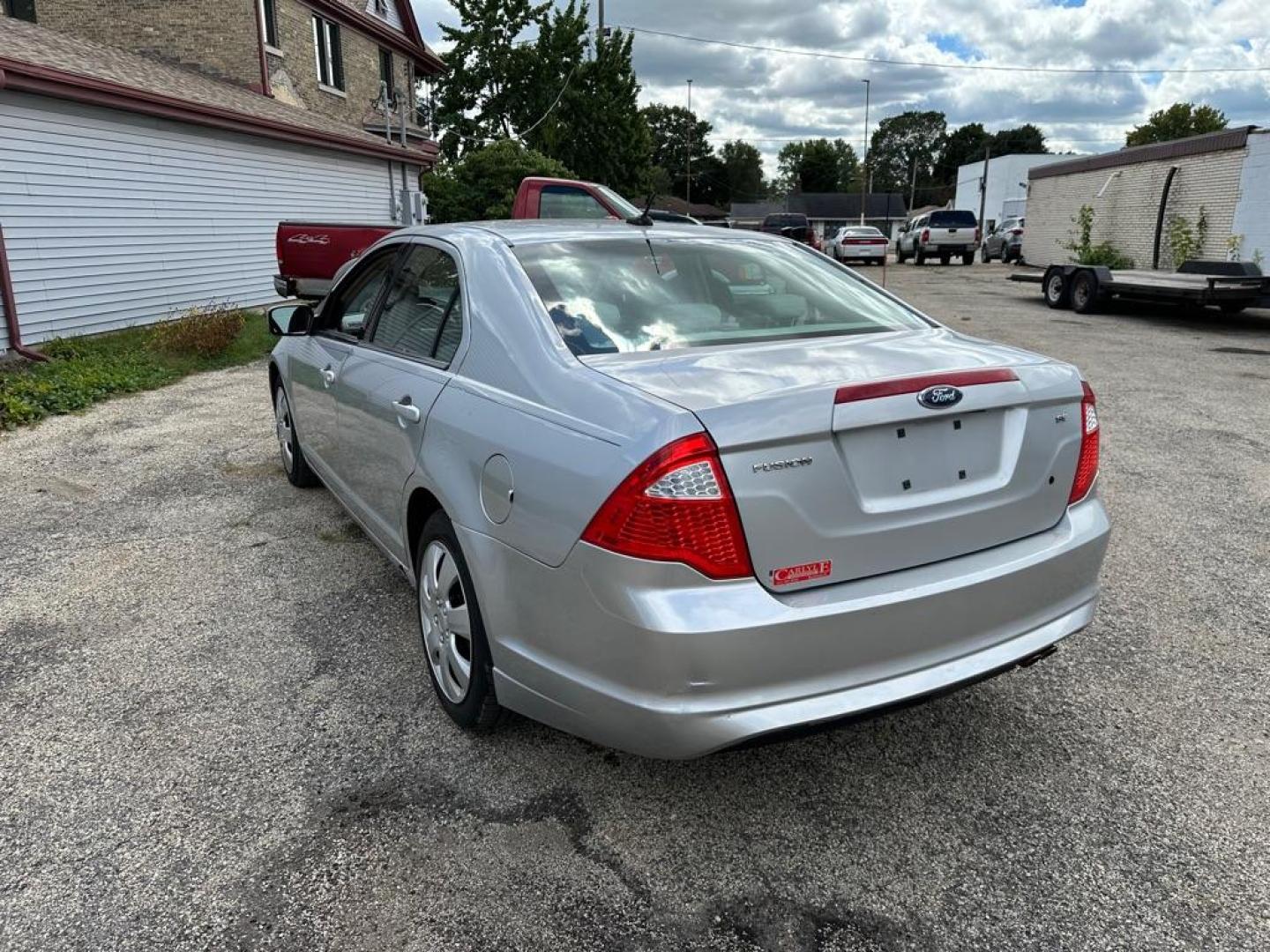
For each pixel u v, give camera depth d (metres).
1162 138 69.75
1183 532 4.70
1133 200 19.66
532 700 2.43
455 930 2.11
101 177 11.55
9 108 10.02
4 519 4.98
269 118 14.91
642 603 2.06
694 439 2.05
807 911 2.17
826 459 2.15
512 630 2.43
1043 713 3.02
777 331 2.91
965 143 110.75
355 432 3.66
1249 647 3.46
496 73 34.47
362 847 2.38
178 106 12.55
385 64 26.42
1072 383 2.61
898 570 2.28
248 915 2.14
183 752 2.80
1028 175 25.39
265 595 3.96
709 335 2.81
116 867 2.30
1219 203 16.86
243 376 9.51
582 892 2.22
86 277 11.35
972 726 2.95
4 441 6.77
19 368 9.25
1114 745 2.83
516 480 2.37
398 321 3.52
